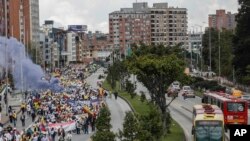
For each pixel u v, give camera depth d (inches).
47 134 2723.9
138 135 1968.5
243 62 5915.4
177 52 3476.9
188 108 4584.2
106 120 2278.5
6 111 4175.7
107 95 6186.0
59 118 3344.0
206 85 6166.3
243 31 6063.0
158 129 2234.3
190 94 5516.7
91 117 3299.7
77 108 3873.0
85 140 2925.7
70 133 2938.0
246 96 4407.0
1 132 2669.8
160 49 3447.3
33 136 2578.7
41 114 3914.9
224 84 7052.2
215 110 2588.6
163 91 3218.5
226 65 7465.6
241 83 6491.1
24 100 4825.3
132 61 3447.3
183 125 3511.3
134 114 2219.5
